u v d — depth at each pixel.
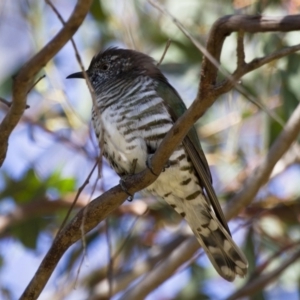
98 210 7.97
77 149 13.12
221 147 13.84
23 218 12.84
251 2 12.00
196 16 12.77
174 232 13.45
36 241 13.45
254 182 10.77
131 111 9.78
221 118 13.58
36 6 13.18
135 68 10.70
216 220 9.95
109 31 13.22
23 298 7.96
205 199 10.04
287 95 11.95
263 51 12.09
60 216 13.62
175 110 9.85
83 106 13.12
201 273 13.29
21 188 13.71
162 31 12.80
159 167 8.00
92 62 11.31
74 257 13.41
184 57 12.66
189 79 12.62
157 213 13.38
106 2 13.00
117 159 9.98
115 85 10.11
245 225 12.41
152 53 12.79
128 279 12.35
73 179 13.68
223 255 10.01
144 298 10.98
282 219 13.16
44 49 6.52
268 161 10.66
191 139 9.77
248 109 13.16
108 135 8.45
